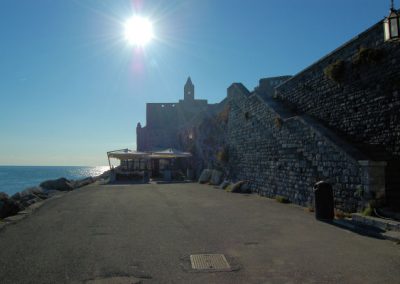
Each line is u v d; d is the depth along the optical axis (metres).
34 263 6.87
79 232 9.77
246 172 23.14
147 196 19.53
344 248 7.92
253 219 11.79
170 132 56.38
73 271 6.40
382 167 11.20
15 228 10.38
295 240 8.73
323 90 16.03
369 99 12.95
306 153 15.24
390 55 11.99
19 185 63.09
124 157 36.44
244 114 23.72
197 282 5.84
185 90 58.25
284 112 18.52
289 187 16.78
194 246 8.18
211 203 16.20
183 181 33.41
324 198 11.56
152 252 7.66
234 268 6.57
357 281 5.85
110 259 7.14
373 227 9.81
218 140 30.50
